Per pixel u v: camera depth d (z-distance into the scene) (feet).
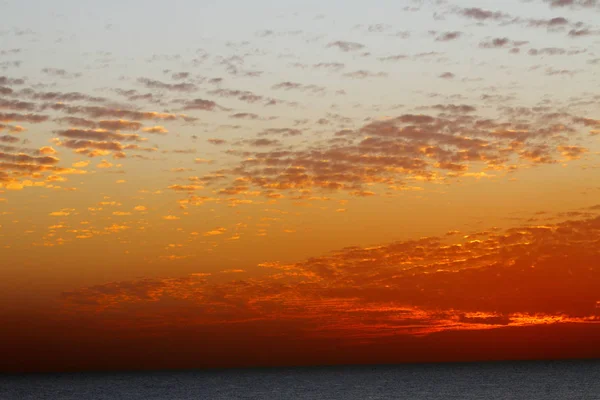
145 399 468.75
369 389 531.09
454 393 457.68
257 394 497.87
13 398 521.24
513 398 396.78
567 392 437.99
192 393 532.32
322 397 445.78
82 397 513.04
